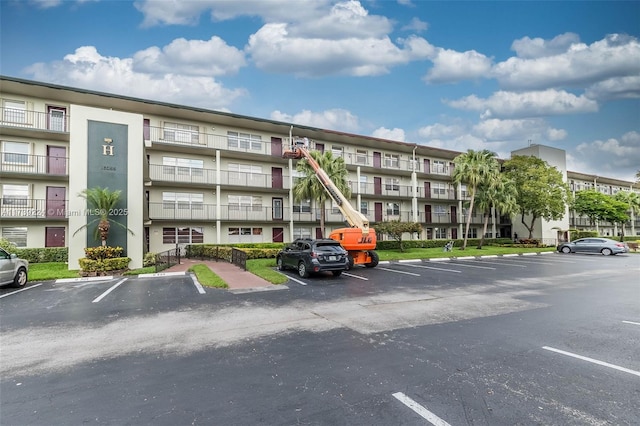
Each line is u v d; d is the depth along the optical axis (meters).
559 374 4.39
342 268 13.48
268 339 5.91
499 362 4.80
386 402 3.69
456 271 15.66
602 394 3.85
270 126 27.12
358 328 6.54
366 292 10.34
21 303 9.02
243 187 26.12
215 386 4.11
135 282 12.60
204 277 12.91
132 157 16.77
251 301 9.08
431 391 3.94
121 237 16.22
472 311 7.90
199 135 25.27
